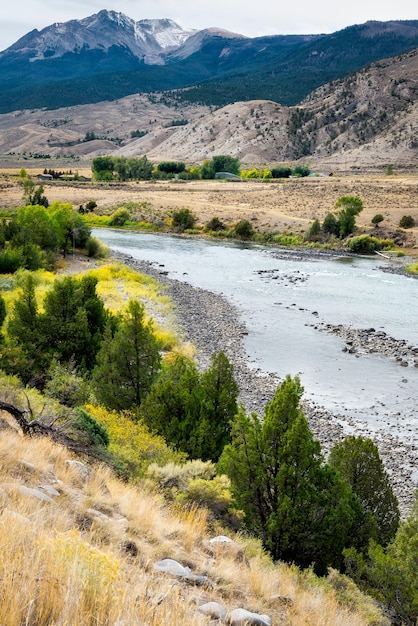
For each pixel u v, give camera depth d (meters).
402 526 13.27
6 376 21.81
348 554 12.77
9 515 5.55
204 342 40.62
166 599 5.12
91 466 11.76
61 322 27.02
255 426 14.84
